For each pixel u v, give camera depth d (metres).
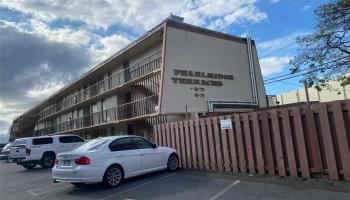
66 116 44.84
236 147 11.41
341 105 8.38
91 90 34.88
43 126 58.31
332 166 8.54
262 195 7.96
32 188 12.10
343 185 8.07
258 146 10.53
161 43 22.56
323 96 29.27
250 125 10.91
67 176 10.30
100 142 11.06
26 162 20.36
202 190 9.12
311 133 9.05
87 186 11.30
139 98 24.75
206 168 12.68
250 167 10.80
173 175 12.12
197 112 21.47
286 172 9.70
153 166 12.23
